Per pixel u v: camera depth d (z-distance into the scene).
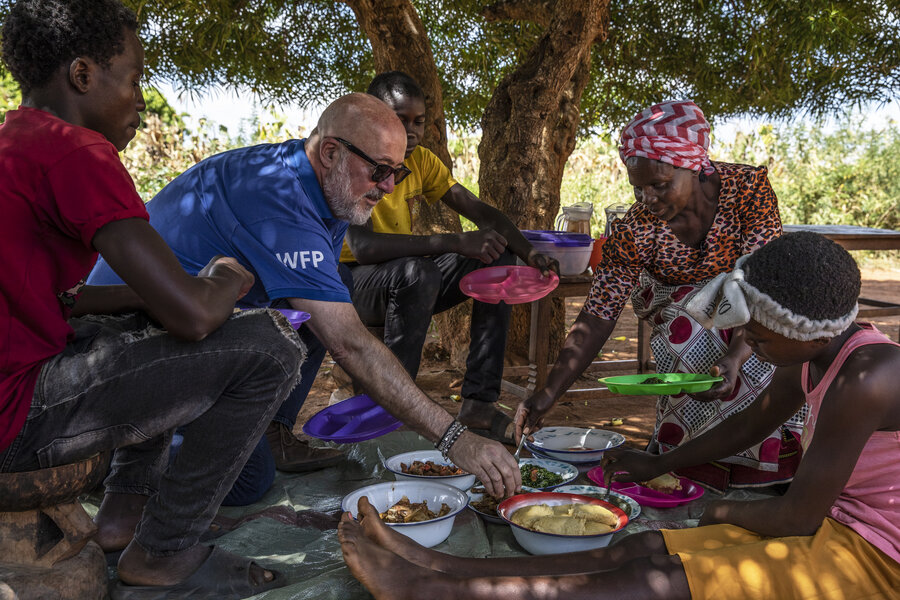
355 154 2.07
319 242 2.07
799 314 1.60
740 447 2.14
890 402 1.59
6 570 1.60
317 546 2.12
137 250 1.53
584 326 2.72
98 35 1.60
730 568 1.59
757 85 5.59
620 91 6.14
